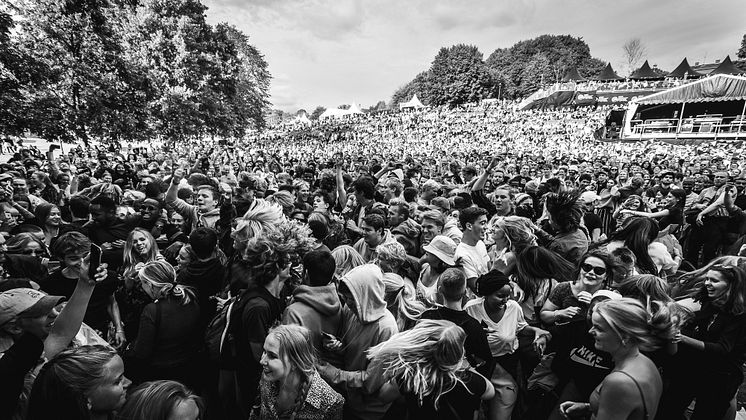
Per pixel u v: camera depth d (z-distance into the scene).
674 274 4.30
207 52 32.78
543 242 4.58
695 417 2.83
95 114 16.86
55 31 15.85
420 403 2.05
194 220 5.22
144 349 2.67
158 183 5.95
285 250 2.80
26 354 1.88
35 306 1.89
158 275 2.72
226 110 32.59
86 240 3.11
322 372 2.41
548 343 2.91
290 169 14.68
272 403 2.16
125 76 18.75
